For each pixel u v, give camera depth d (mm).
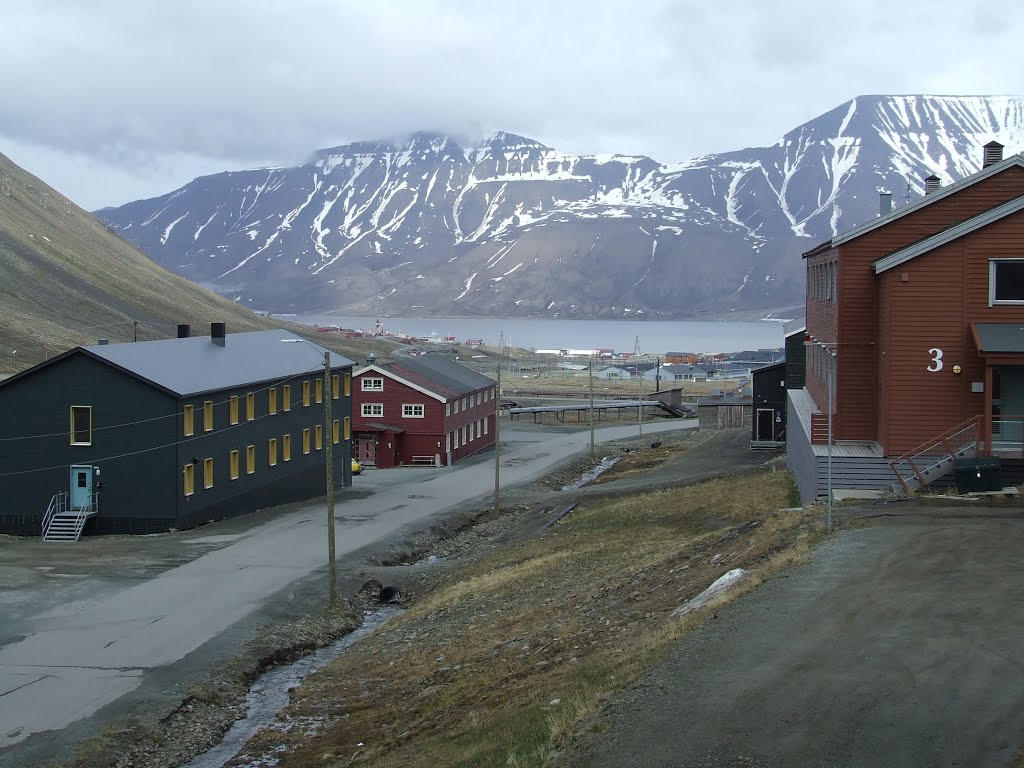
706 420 102438
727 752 14078
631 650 20531
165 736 25406
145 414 51000
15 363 116500
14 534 51562
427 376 88938
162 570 42656
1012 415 35156
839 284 38375
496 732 18047
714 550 30656
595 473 82312
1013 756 13242
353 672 29859
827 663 17094
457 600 36250
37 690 27844
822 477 35688
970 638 17812
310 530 52906
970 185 37250
